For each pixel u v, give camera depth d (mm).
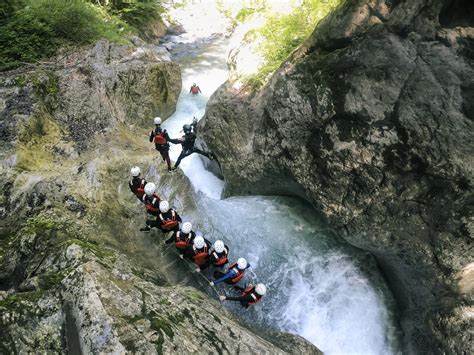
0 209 6625
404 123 5617
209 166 10188
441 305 5941
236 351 4852
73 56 9812
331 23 6203
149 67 10625
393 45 5430
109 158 8070
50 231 6004
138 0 14422
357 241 6742
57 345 4309
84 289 4543
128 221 7176
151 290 5211
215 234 7504
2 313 4430
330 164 6570
